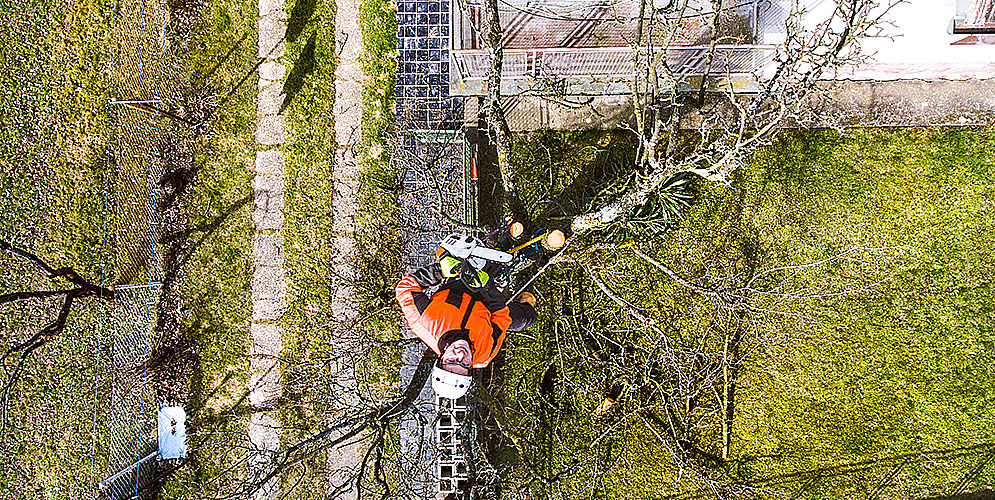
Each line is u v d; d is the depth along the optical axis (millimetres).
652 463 8133
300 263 8367
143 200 8391
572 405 8180
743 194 8109
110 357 8336
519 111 8234
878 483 7930
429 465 7875
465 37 7602
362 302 8242
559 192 8273
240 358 8359
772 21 7473
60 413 8273
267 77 8477
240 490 7941
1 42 8586
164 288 8359
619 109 8172
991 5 6734
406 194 8320
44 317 8367
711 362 8000
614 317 8148
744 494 7957
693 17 7246
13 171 8516
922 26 7148
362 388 8242
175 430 8094
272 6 8500
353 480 8047
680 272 8117
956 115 7941
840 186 8070
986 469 7777
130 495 8086
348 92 8430
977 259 7891
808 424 8023
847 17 6266
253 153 8438
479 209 8164
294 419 8289
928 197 7973
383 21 8383
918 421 7914
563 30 7695
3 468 8188
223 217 8406
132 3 8531
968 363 7863
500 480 7949
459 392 5109
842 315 8031
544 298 8141
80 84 8562
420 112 8344
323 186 8398
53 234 8461
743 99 7973
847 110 8031
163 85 8422
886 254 7996
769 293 7473
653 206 7719
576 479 8156
